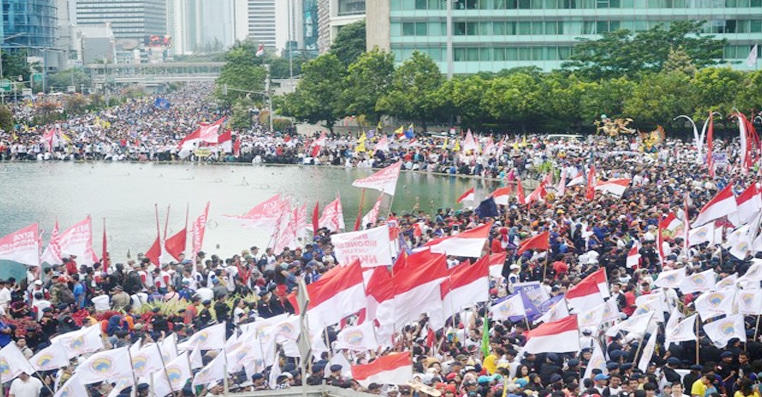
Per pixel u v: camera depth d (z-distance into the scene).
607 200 134.88
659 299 71.75
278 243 113.31
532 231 112.44
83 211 182.12
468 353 70.31
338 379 61.34
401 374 58.66
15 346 59.53
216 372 61.75
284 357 67.69
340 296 64.88
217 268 100.25
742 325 68.12
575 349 63.66
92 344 63.28
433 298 69.31
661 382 65.44
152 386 55.88
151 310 85.88
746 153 173.50
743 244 92.19
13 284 94.69
